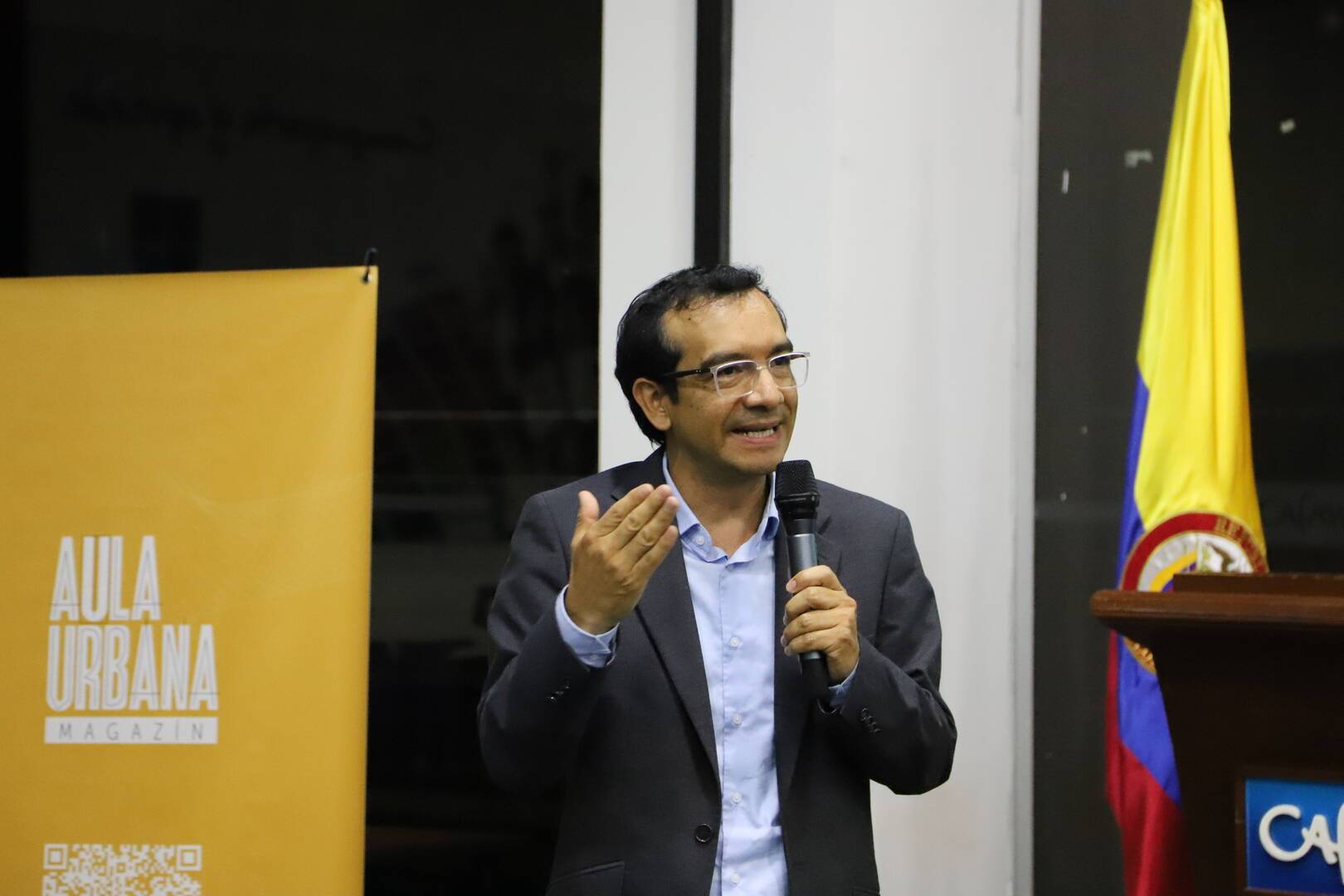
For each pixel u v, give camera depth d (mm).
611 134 4492
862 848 2637
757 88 4352
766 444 2641
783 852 2588
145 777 3893
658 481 2822
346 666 3854
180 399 3951
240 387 3938
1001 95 4500
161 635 3912
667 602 2666
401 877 4492
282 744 3859
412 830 4492
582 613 2453
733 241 4367
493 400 4586
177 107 4840
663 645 2631
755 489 2758
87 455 3971
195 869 3859
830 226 4258
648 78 4453
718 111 4348
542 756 2518
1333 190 4430
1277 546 4434
